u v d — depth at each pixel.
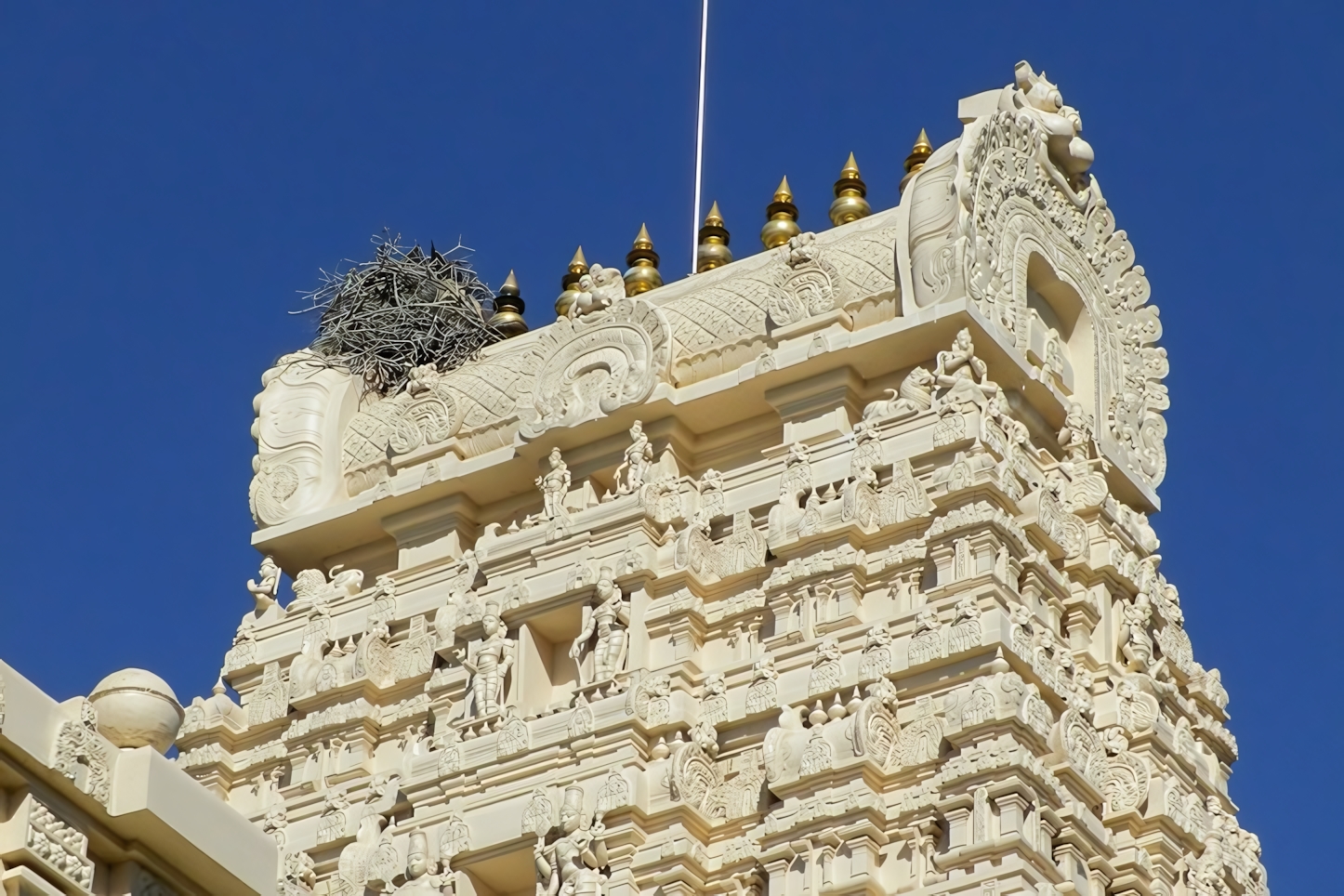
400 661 133.38
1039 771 115.88
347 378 142.38
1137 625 127.75
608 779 121.81
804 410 128.50
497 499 135.62
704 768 121.88
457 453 136.25
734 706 123.12
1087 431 131.25
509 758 125.00
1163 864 121.88
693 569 126.88
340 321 144.00
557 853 120.31
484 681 127.81
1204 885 123.38
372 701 133.25
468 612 130.38
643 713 123.38
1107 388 134.88
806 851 116.62
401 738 132.00
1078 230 136.62
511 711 126.69
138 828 81.31
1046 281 133.62
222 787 134.50
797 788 118.19
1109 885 119.56
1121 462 133.38
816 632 122.75
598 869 120.69
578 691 125.38
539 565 130.25
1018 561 123.00
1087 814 118.12
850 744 117.81
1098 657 126.12
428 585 134.75
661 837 120.75
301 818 131.62
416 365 142.38
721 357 131.38
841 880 115.56
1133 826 122.19
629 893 119.44
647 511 128.62
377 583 136.00
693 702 124.06
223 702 135.88
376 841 127.94
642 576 127.25
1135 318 138.88
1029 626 120.69
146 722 82.38
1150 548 131.75
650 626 126.81
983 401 125.06
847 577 123.00
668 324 132.12
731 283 133.75
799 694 121.50
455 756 126.31
